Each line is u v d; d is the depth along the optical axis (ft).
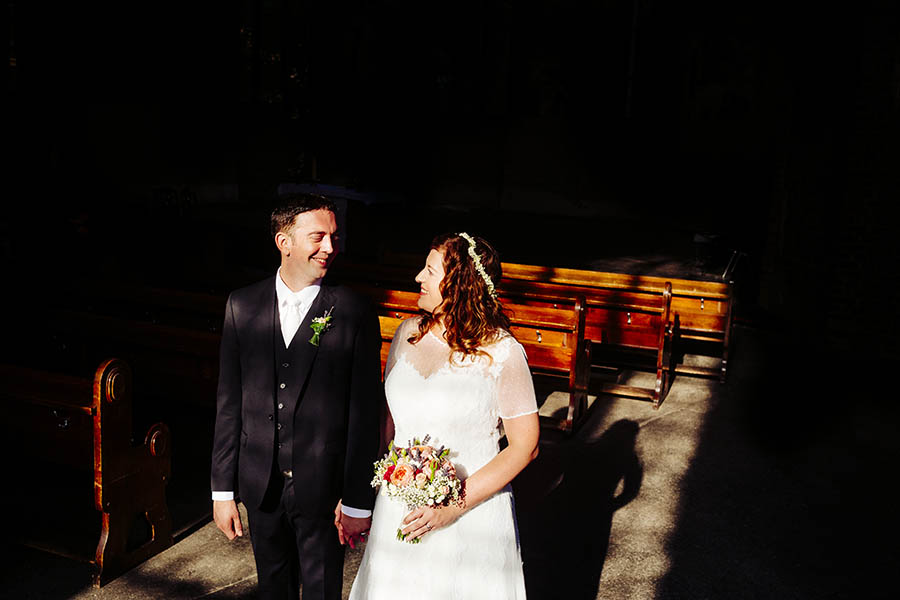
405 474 6.62
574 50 59.57
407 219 56.13
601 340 20.20
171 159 51.83
